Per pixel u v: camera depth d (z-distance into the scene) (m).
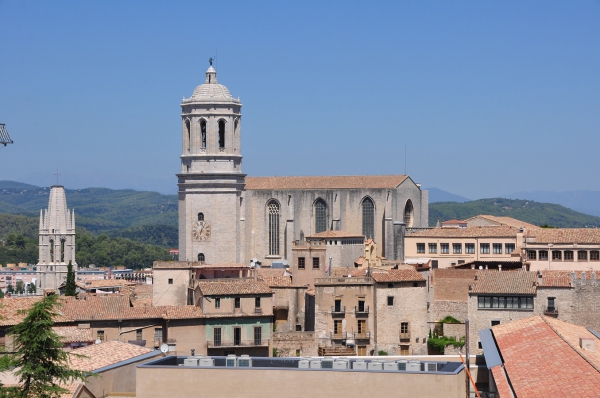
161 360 116.31
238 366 113.62
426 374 107.50
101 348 139.25
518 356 120.06
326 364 113.44
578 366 107.62
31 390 113.06
